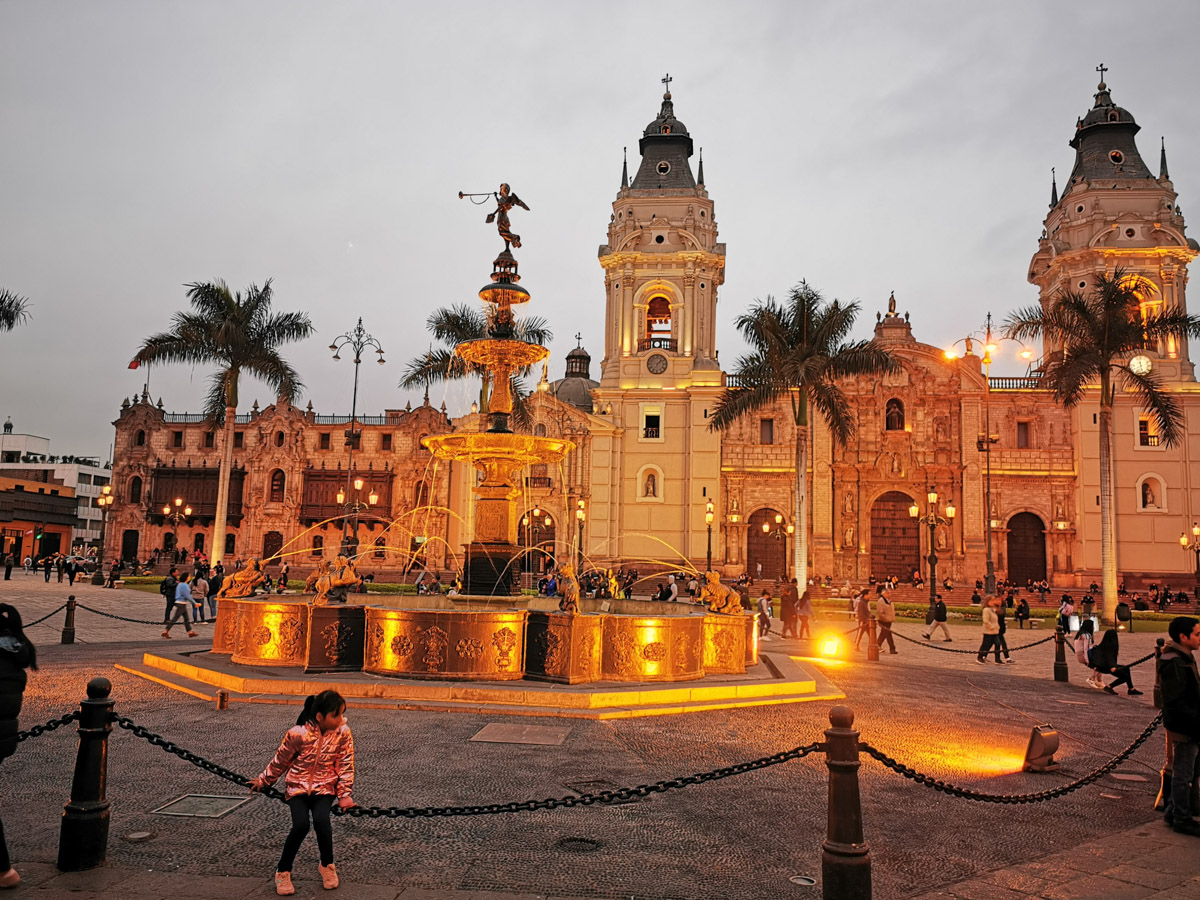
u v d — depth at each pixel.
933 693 16.97
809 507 58.41
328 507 64.12
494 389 18.98
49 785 8.73
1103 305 40.66
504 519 18.23
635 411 59.97
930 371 59.94
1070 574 56.28
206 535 66.81
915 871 7.05
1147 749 12.26
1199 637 8.48
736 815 8.34
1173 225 56.69
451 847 7.25
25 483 90.06
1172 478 56.12
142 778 8.98
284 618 15.03
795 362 39.22
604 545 58.12
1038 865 7.25
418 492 63.38
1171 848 7.74
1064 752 11.85
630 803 8.62
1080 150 61.44
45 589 40.31
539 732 11.48
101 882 6.27
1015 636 33.44
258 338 43.69
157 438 68.19
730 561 57.62
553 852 7.20
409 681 13.66
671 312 61.03
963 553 57.62
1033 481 58.03
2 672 6.40
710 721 12.67
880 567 59.09
